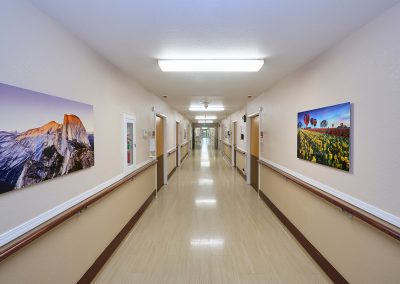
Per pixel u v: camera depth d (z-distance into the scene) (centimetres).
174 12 155
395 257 140
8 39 122
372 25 160
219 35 190
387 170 146
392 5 142
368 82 163
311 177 249
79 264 189
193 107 728
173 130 764
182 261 242
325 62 221
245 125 634
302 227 272
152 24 171
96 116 220
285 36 192
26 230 134
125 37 192
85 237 198
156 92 452
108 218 245
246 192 524
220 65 254
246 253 258
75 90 185
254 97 519
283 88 334
